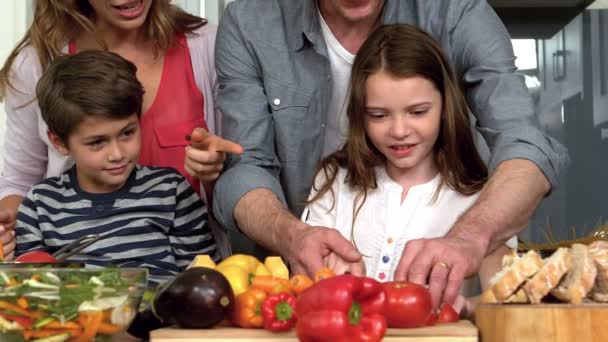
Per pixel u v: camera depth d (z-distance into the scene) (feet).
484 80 6.34
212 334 4.14
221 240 7.02
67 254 5.47
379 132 6.27
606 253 4.21
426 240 4.95
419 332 4.07
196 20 7.39
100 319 4.12
